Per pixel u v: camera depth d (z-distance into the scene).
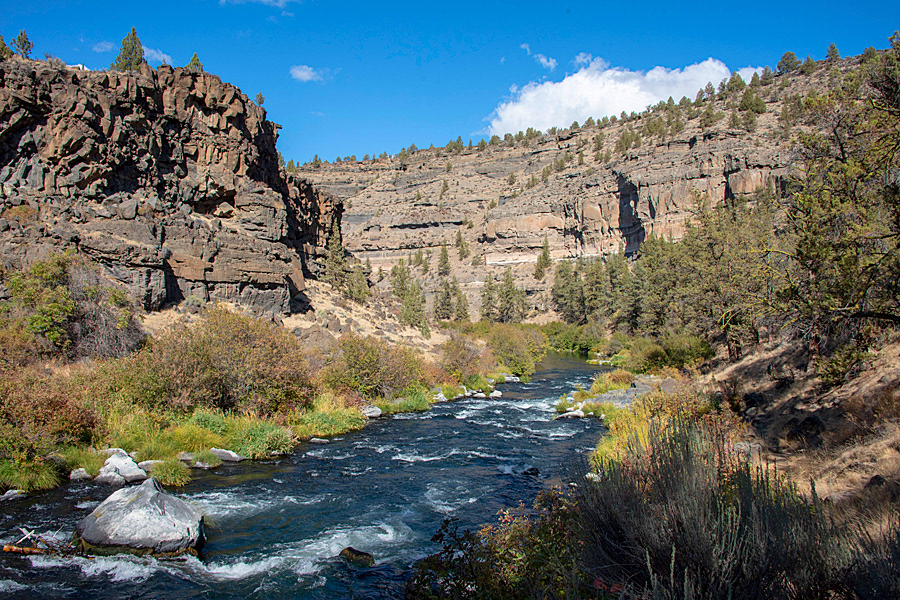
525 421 23.55
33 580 7.76
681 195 106.12
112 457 13.11
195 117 36.50
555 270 130.50
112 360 18.88
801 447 11.65
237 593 7.82
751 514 4.59
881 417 10.72
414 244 168.88
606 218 127.25
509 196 177.00
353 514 11.49
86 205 28.58
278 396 20.31
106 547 8.67
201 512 10.78
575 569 5.05
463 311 104.50
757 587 3.97
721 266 29.19
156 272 29.25
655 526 4.79
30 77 26.84
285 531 10.41
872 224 9.38
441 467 15.74
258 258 37.44
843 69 156.50
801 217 10.70
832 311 9.52
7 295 22.08
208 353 18.70
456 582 6.30
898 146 9.03
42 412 12.91
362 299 55.78
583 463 8.81
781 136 100.50
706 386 22.38
